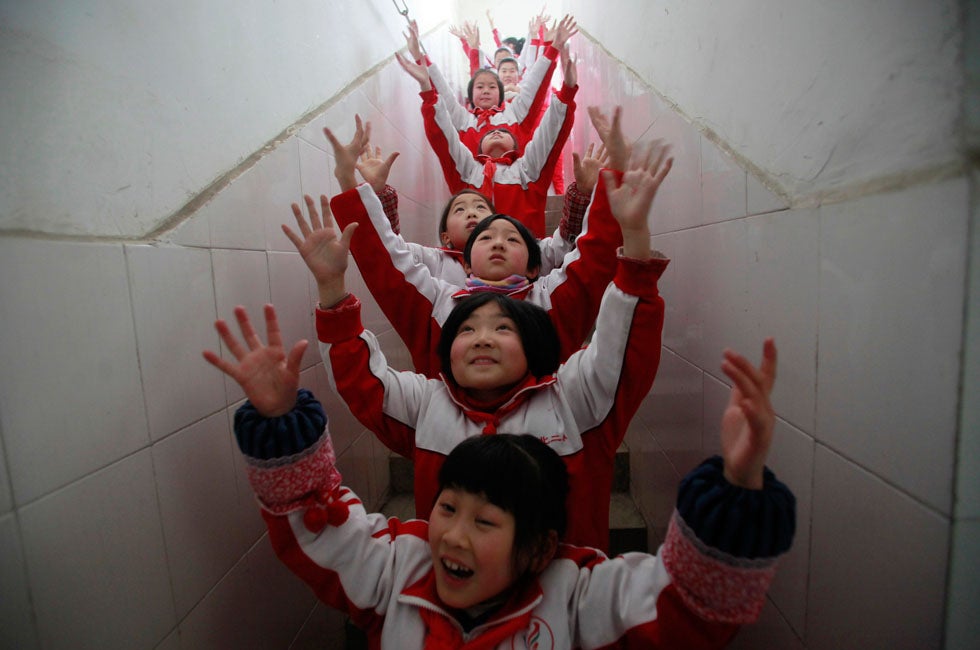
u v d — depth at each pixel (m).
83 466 0.62
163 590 0.75
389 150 1.95
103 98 0.67
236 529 0.95
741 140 0.90
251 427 0.64
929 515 0.50
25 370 0.55
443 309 1.22
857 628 0.62
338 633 1.38
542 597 0.67
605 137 1.02
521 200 2.06
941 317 0.48
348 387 0.91
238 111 0.99
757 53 0.83
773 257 0.80
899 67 0.52
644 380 0.89
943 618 0.48
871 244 0.57
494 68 3.61
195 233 0.85
